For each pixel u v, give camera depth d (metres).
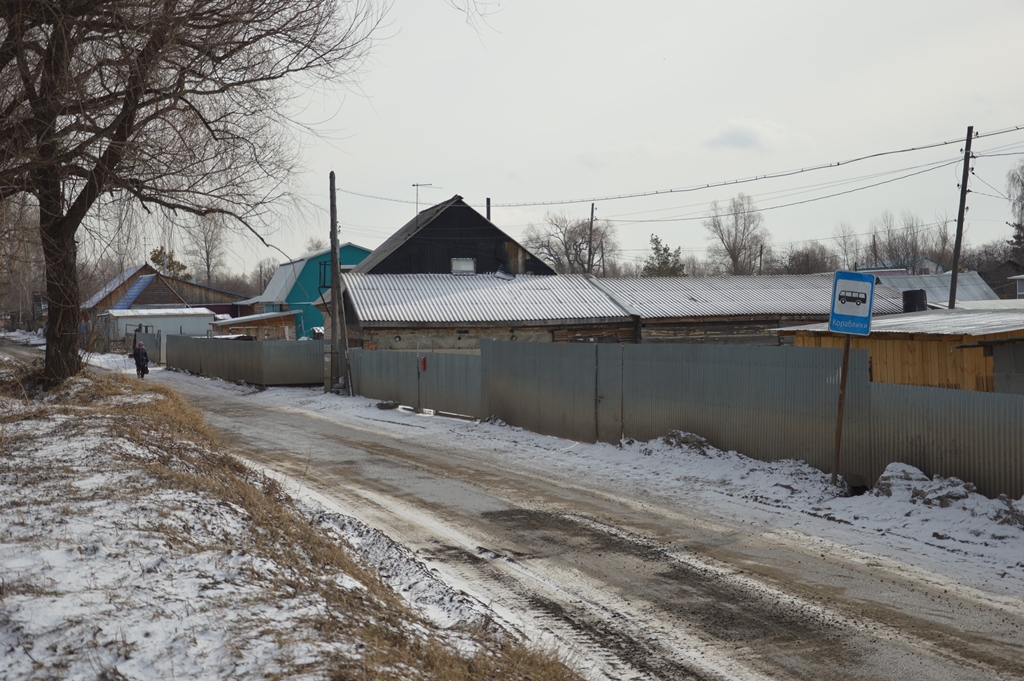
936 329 12.33
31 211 12.17
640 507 10.30
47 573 5.25
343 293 34.94
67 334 19.66
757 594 6.86
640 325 32.44
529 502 10.70
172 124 11.64
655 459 13.33
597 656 5.65
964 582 7.00
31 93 10.02
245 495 8.59
